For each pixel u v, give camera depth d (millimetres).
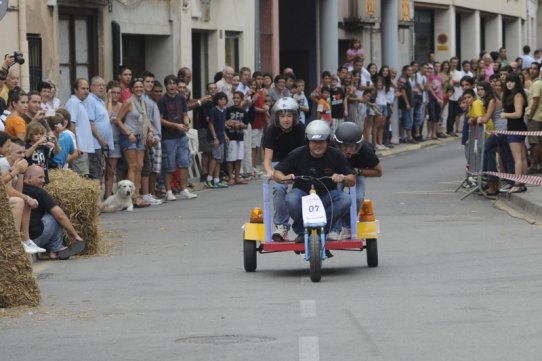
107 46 51156
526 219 35781
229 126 48531
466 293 22984
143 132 41188
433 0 95188
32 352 18547
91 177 39062
